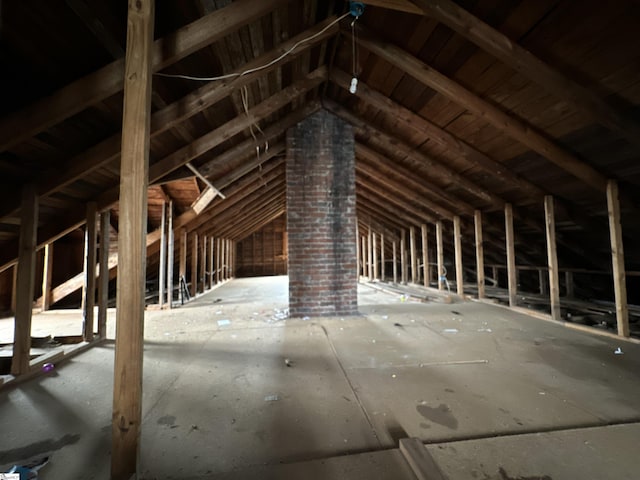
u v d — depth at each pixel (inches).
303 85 133.1
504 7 78.3
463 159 160.2
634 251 166.4
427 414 66.6
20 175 87.7
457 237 235.0
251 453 54.2
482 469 49.3
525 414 66.1
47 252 200.5
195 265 261.0
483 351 109.1
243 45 89.1
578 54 80.4
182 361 100.4
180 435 59.5
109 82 67.1
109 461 53.1
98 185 114.9
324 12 100.7
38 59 62.7
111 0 58.2
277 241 564.1
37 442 58.6
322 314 166.9
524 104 104.8
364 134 183.2
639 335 127.0
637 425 61.7
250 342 121.8
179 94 95.8
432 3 79.0
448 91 107.2
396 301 227.3
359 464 51.3
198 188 187.8
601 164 116.6
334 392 77.4
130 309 49.4
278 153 197.6
